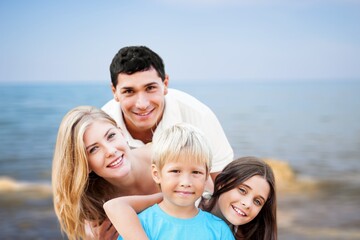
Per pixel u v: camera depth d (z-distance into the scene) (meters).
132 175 2.65
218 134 3.05
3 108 26.16
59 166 2.55
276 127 23.45
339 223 12.30
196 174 2.26
